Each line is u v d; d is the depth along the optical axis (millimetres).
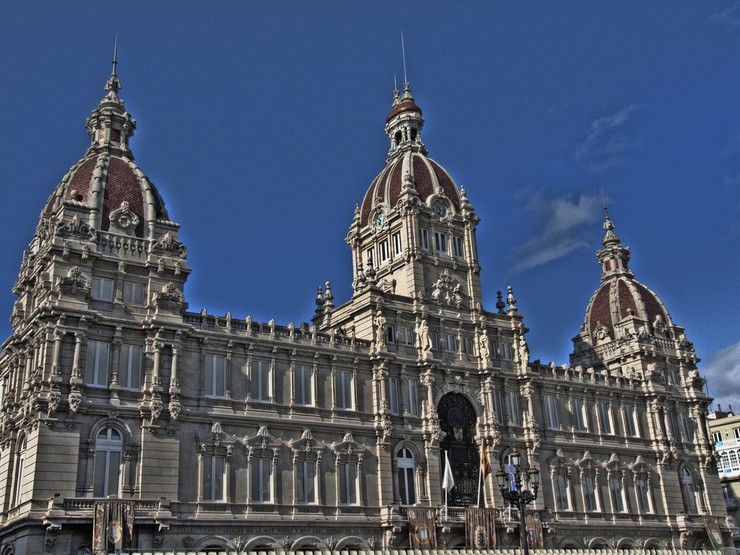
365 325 89438
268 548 73625
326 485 79438
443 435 88188
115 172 79562
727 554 98688
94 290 72375
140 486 68688
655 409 111062
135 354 72688
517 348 99125
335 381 83688
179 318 74875
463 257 100438
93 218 74625
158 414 70938
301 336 83062
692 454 112625
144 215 78312
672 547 104625
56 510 64000
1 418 76250
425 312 92312
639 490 105250
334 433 81625
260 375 79312
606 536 98438
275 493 75812
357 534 79375
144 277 75125
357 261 104062
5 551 67688
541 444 96938
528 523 90062
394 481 83750
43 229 77062
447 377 91438
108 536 64625
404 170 102812
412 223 96812
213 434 73938
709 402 117312
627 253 127438
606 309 122062
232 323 79062
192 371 75188
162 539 68188
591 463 101062
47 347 68125
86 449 67750
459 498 87938
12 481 70125
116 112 85812
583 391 104625
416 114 111250
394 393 87688
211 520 71062
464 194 103688
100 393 69625
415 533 80875
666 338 119375
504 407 95688
